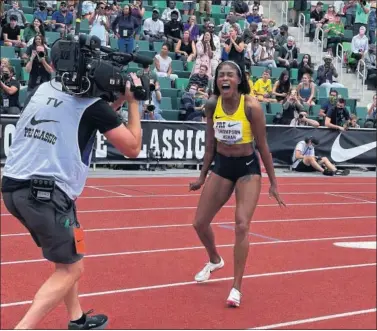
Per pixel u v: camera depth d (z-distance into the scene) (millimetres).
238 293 5906
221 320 5535
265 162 5926
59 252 3932
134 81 4074
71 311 4625
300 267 7438
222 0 23078
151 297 6066
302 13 24062
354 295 6441
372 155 17359
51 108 3906
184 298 6086
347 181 15578
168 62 16969
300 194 13273
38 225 3877
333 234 9453
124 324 5320
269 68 18938
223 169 6039
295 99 16766
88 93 3916
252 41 19359
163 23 19094
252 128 5840
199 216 6250
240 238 5852
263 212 11000
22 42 16141
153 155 14891
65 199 3934
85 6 17969
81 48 3893
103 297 6000
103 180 13422
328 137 16766
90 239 8273
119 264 7129
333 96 16953
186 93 15891
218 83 5754
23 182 3877
